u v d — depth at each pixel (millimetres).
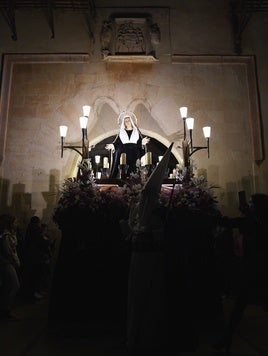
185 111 8344
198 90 9617
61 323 5203
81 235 5629
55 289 5387
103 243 5598
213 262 5520
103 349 4051
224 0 10148
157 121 9398
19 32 10008
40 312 6008
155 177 3838
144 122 9391
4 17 10102
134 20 10086
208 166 9078
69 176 9008
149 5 10203
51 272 8258
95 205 5688
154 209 3881
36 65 9758
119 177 7551
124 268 5461
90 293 5363
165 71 9742
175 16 10164
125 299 5320
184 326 3701
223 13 10156
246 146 9234
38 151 9148
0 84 9500
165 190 5977
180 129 9344
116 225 5656
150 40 9969
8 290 5441
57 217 5777
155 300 3650
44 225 7750
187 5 10195
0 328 4977
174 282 3797
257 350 3898
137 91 9586
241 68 9812
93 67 9750
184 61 9805
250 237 3709
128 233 4188
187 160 7398
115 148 8047
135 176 6348
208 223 5629
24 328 4984
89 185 6043
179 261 3869
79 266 5496
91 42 9914
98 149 9461
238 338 4379
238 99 9562
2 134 9164
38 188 8898
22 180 8953
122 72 9711
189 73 9734
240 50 9828
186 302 3773
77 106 9484
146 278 3676
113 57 9711
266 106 9469
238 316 3750
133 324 3607
